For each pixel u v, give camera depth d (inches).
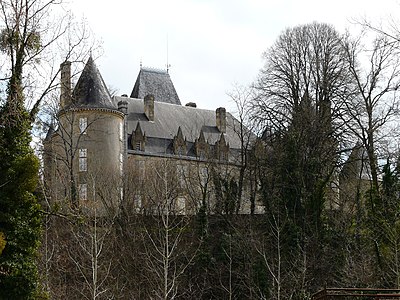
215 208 2374.5
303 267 1817.2
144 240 2105.1
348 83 2208.4
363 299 1401.3
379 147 2057.1
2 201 1305.4
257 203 2677.2
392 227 1781.5
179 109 3826.3
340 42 2458.2
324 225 2071.9
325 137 2218.3
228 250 2090.3
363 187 2303.2
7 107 1332.4
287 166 2199.8
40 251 1873.8
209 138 3548.2
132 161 3299.7
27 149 1353.3
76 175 2859.3
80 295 1897.1
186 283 2018.9
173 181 2623.0
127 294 1943.9
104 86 3115.2
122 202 2287.2
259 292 1919.3
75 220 1664.6
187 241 2166.6
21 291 1299.2
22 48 1358.3
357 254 1889.8
